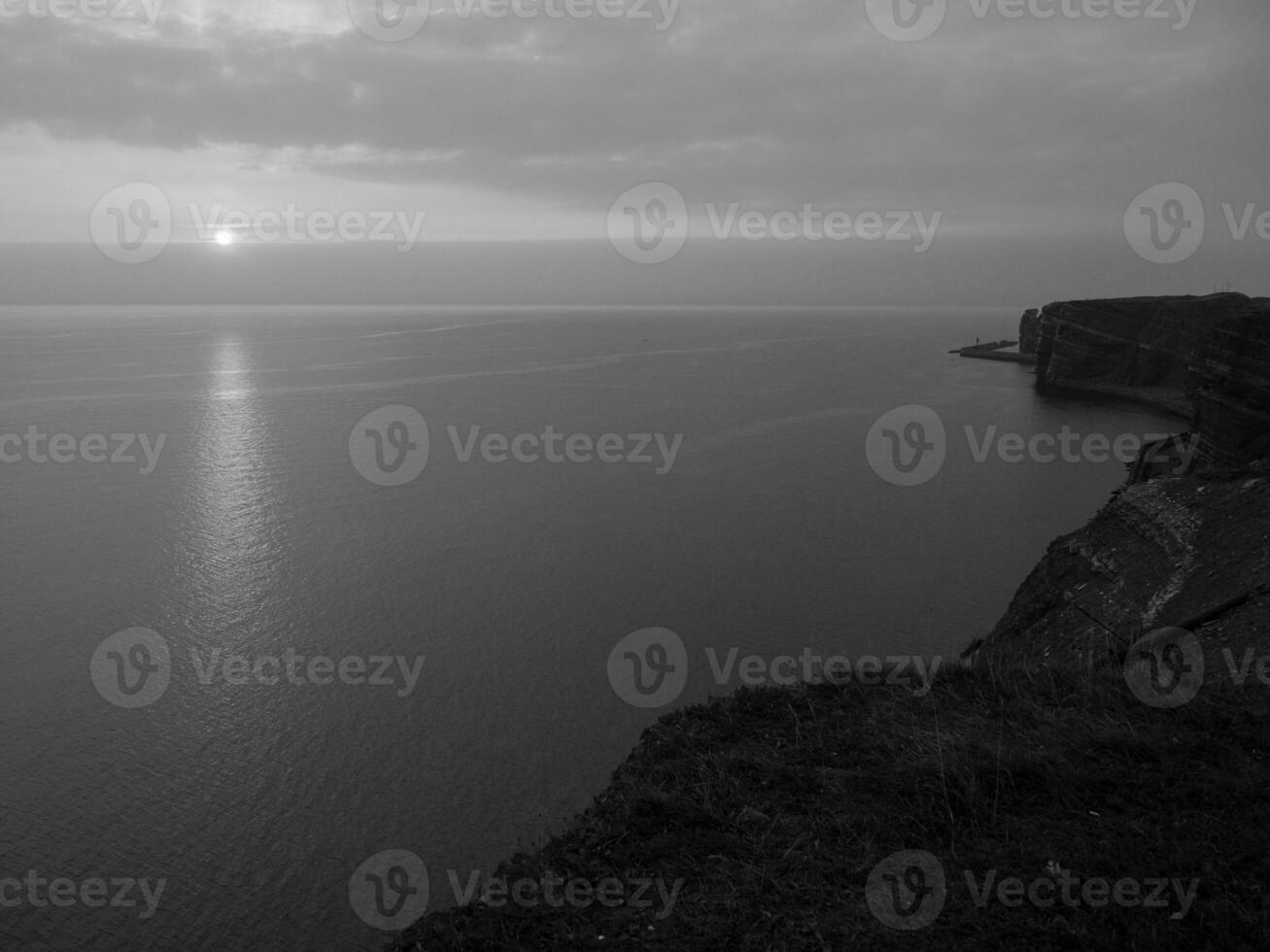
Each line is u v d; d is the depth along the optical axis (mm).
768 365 179875
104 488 66562
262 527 55062
